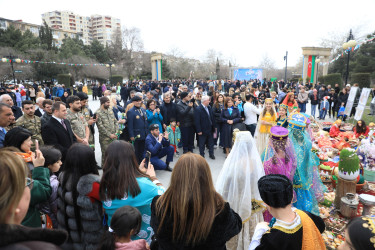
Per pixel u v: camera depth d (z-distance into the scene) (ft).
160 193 7.16
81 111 19.49
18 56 105.50
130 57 191.01
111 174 6.61
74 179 6.82
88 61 133.80
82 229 6.92
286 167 9.89
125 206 6.18
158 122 22.27
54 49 139.85
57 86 67.72
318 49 87.66
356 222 4.36
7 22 240.53
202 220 4.90
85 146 7.13
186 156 5.35
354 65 109.19
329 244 10.94
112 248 5.81
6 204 2.78
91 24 412.77
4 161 2.92
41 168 7.35
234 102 25.80
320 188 11.91
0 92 47.24
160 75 143.95
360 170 16.31
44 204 7.94
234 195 8.71
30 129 15.57
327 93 43.80
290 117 11.82
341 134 25.08
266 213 9.41
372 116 40.34
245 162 8.68
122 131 22.27
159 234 5.31
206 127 21.80
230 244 8.84
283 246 4.83
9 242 2.53
